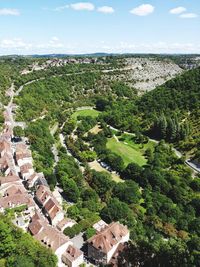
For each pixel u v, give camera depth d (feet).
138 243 359.87
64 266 433.07
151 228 550.36
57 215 517.14
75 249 442.09
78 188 631.97
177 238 526.16
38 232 462.60
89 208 580.30
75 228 506.07
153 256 314.14
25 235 425.69
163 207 612.70
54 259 398.42
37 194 582.76
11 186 587.27
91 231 494.59
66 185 626.23
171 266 286.87
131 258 322.55
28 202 549.13
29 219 515.50
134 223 547.90
